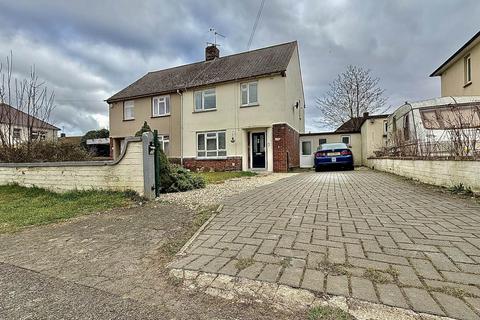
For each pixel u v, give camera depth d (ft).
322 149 44.98
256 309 5.95
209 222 12.73
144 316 5.92
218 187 25.20
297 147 60.49
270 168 47.37
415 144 25.81
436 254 8.11
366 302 5.88
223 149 51.85
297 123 60.39
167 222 13.30
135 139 19.53
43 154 33.91
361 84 87.92
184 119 55.88
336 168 45.39
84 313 6.14
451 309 5.50
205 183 27.04
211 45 64.23
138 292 6.98
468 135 18.61
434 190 19.07
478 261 7.58
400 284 6.53
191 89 54.80
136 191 19.58
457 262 7.54
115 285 7.39
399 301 5.84
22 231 12.86
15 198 22.07
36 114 35.14
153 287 7.20
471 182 16.96
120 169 20.26
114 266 8.59
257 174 41.68
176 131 56.95
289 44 56.85
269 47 58.65
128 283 7.47
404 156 28.63
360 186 22.71
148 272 8.08
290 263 7.94
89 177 21.65
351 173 37.35
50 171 23.90
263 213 13.92
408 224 11.13
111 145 65.72
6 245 10.93
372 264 7.63
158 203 17.92
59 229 12.91
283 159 46.32
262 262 8.11
